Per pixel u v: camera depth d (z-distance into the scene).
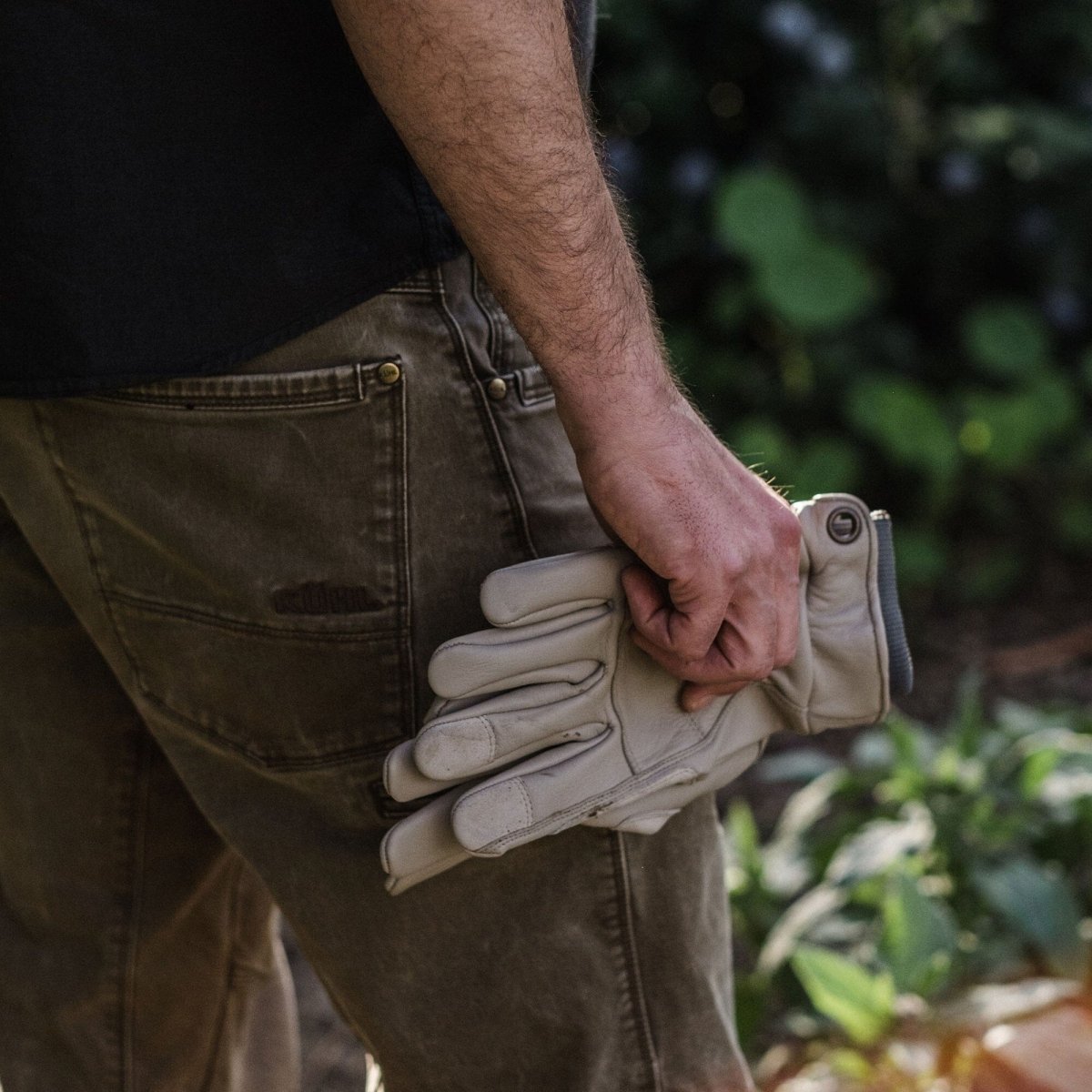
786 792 2.88
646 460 1.00
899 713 3.21
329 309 1.03
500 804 1.05
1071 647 3.48
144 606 1.13
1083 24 4.14
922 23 4.10
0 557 1.31
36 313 1.03
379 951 1.14
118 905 1.39
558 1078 1.16
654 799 1.13
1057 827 2.19
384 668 1.09
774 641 1.07
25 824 1.39
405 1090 1.18
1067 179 4.10
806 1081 1.79
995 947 1.95
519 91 0.91
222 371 1.03
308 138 1.01
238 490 1.06
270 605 1.07
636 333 1.00
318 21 1.01
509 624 1.04
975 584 3.80
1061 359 4.22
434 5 0.88
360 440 1.04
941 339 4.26
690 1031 1.19
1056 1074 1.59
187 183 1.00
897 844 2.11
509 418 1.09
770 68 4.15
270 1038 1.56
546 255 0.95
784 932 2.00
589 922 1.14
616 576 1.07
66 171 1.00
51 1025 1.42
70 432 1.09
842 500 1.15
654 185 4.11
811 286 3.79
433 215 1.05
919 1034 1.77
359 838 1.13
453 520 1.08
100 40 0.99
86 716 1.35
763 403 4.03
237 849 1.18
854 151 4.05
